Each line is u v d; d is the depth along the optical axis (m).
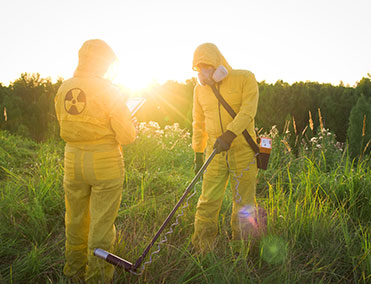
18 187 3.20
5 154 4.59
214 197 2.46
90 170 1.84
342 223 2.59
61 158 4.74
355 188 3.28
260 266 2.25
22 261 2.18
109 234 1.95
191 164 5.36
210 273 2.03
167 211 3.15
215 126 2.41
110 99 1.82
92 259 1.90
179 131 7.58
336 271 2.24
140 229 2.71
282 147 4.87
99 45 1.86
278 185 3.44
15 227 2.60
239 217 2.44
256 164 2.42
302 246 2.53
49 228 2.81
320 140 5.07
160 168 4.73
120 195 1.98
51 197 3.11
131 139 1.96
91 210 1.93
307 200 3.04
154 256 2.22
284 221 2.66
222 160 2.42
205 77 2.26
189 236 2.73
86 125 1.80
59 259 2.28
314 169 3.75
